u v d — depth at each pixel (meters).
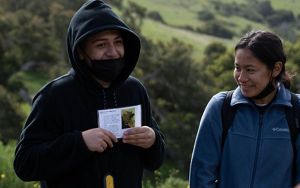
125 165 3.42
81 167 3.33
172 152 28.62
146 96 3.72
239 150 3.56
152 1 120.31
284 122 3.57
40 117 3.33
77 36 3.28
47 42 40.75
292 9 145.00
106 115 3.33
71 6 44.59
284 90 3.63
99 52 3.33
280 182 3.56
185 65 32.84
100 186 3.33
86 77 3.37
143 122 3.67
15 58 40.72
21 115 29.75
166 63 32.62
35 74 41.16
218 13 126.06
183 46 34.12
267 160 3.54
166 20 103.25
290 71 3.78
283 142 3.55
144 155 3.60
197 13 117.38
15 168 3.37
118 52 3.38
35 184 7.14
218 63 38.44
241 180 3.55
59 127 3.36
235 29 111.25
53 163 3.24
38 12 44.62
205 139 3.64
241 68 3.51
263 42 3.45
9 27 41.16
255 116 3.58
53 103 3.34
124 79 3.48
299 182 3.60
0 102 29.30
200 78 33.34
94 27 3.26
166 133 29.23
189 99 32.47
